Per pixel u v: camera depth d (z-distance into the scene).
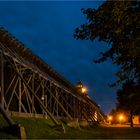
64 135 18.31
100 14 10.80
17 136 13.86
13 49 21.88
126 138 18.16
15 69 19.17
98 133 23.91
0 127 14.52
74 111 39.28
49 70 31.03
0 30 19.62
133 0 10.07
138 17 10.31
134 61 12.27
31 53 25.11
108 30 11.19
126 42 11.23
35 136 15.80
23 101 23.58
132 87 18.05
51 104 27.78
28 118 20.03
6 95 20.28
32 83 23.61
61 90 33.19
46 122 21.45
